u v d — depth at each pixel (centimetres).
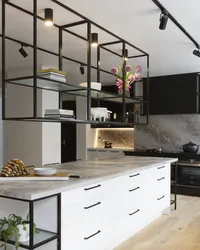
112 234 299
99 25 337
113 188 300
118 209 310
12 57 486
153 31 356
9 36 374
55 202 224
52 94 571
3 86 290
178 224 392
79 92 388
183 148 624
